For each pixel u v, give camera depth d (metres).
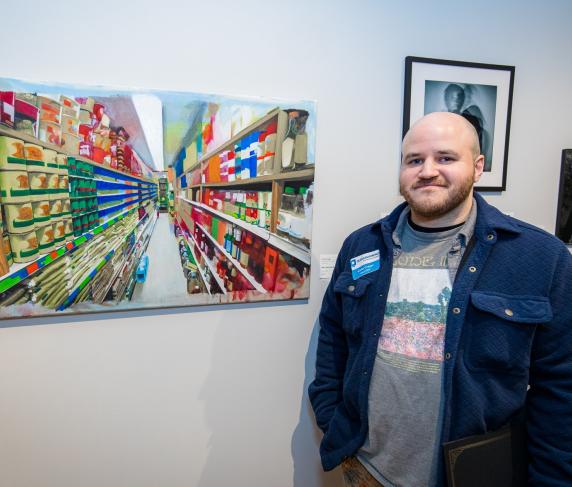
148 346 1.10
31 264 0.95
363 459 0.92
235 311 1.16
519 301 0.75
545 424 0.76
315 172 1.17
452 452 0.74
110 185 0.99
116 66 0.97
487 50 1.26
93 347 1.06
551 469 0.74
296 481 1.29
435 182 0.81
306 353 1.25
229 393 1.19
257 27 1.06
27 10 0.90
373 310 0.90
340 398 1.04
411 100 1.20
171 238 1.06
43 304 0.97
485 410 0.77
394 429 0.83
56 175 0.94
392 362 0.85
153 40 0.99
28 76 0.92
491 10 1.25
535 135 1.34
